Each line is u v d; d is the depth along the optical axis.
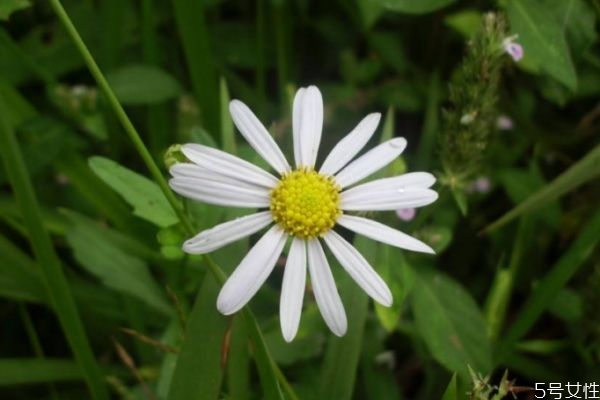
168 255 0.14
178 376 0.13
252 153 0.15
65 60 0.20
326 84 0.21
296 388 0.16
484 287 0.20
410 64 0.21
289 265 0.12
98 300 0.18
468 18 0.20
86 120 0.19
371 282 0.12
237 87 0.21
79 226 0.16
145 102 0.19
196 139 0.15
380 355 0.18
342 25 0.22
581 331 0.18
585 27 0.18
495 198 0.20
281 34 0.20
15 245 0.18
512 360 0.18
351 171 0.12
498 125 0.20
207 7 0.21
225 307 0.11
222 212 0.14
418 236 0.16
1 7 0.16
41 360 0.16
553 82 0.19
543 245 0.19
